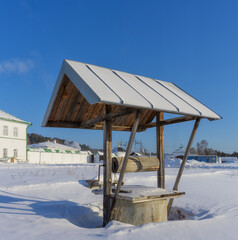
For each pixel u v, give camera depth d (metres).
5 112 43.97
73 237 3.95
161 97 5.38
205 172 18.55
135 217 5.25
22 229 4.35
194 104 5.81
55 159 49.22
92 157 56.84
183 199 8.46
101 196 8.65
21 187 9.66
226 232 4.39
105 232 4.20
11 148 41.44
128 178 13.15
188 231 4.34
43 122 6.63
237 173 18.94
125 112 5.05
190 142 6.23
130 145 4.91
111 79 5.36
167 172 18.95
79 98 6.38
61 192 9.25
